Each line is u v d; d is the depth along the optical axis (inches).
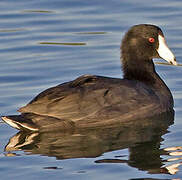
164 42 639.8
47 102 560.1
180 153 513.0
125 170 478.3
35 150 525.0
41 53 766.5
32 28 840.9
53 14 880.9
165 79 697.0
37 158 505.7
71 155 514.0
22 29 838.5
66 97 566.9
